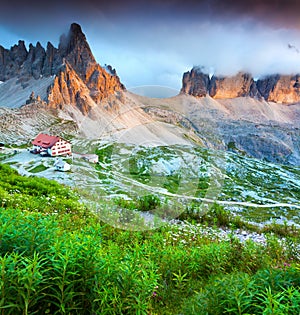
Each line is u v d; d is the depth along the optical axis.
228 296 3.54
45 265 3.39
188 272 5.63
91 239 3.92
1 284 2.74
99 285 3.48
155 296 4.75
